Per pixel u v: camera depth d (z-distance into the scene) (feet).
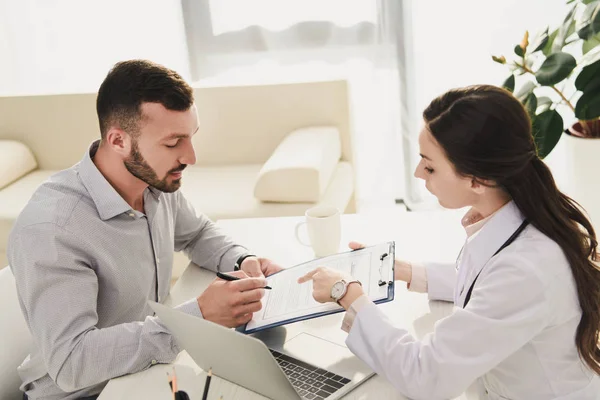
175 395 3.00
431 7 10.70
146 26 11.50
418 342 3.59
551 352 3.48
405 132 11.39
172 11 11.34
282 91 9.89
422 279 4.52
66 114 10.25
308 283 4.50
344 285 3.98
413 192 11.66
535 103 7.64
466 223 4.10
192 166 10.33
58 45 11.82
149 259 4.95
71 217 4.43
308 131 9.75
